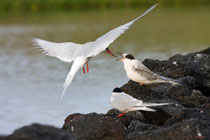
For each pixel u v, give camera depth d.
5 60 25.88
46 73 22.16
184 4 50.69
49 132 5.65
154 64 12.08
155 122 9.13
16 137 5.53
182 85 10.70
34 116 14.91
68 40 31.00
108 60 24.56
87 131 7.75
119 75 20.70
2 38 33.97
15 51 28.88
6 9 50.00
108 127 7.64
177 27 36.88
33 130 5.69
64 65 24.45
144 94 9.79
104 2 49.53
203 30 34.25
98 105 15.79
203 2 50.88
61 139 5.62
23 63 25.02
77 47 7.74
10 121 14.38
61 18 44.75
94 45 7.17
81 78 20.34
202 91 12.56
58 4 50.53
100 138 7.59
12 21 44.22
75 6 50.38
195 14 44.31
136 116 9.22
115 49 27.91
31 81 20.16
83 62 7.37
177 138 6.84
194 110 8.29
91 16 44.41
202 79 12.38
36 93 17.91
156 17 44.31
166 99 9.52
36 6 50.28
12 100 16.91
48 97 17.20
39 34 34.66
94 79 19.94
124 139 7.50
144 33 34.75
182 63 12.28
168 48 27.44
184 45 28.34
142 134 7.25
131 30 36.66
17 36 34.75
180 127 6.92
